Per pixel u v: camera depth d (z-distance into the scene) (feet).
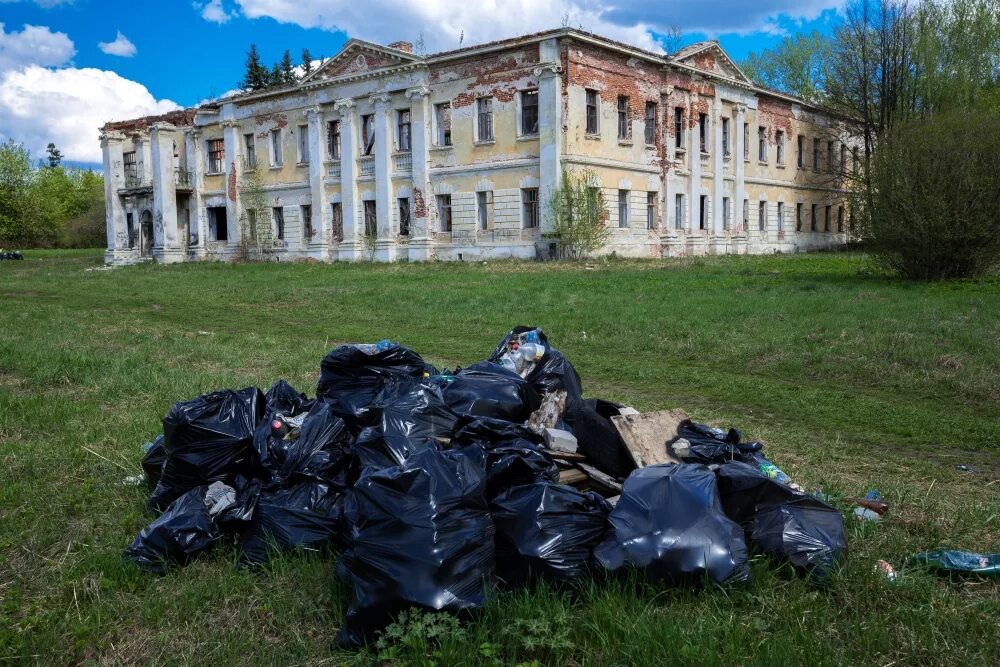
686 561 12.08
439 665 10.56
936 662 10.64
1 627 12.39
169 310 60.54
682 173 115.55
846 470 19.42
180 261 139.64
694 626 11.14
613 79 103.71
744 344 36.42
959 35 120.88
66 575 14.02
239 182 133.59
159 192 136.87
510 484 13.38
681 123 115.75
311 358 35.65
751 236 133.49
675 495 12.90
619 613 11.38
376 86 113.91
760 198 135.23
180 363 34.81
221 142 137.18
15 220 224.94
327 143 122.11
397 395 16.52
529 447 14.49
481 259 106.11
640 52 105.50
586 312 48.57
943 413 25.43
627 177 106.73
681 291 59.47
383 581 11.40
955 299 47.67
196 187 139.13
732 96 125.70
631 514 12.73
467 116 105.50
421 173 110.22
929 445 21.90
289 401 19.35
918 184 58.39
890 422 24.23
